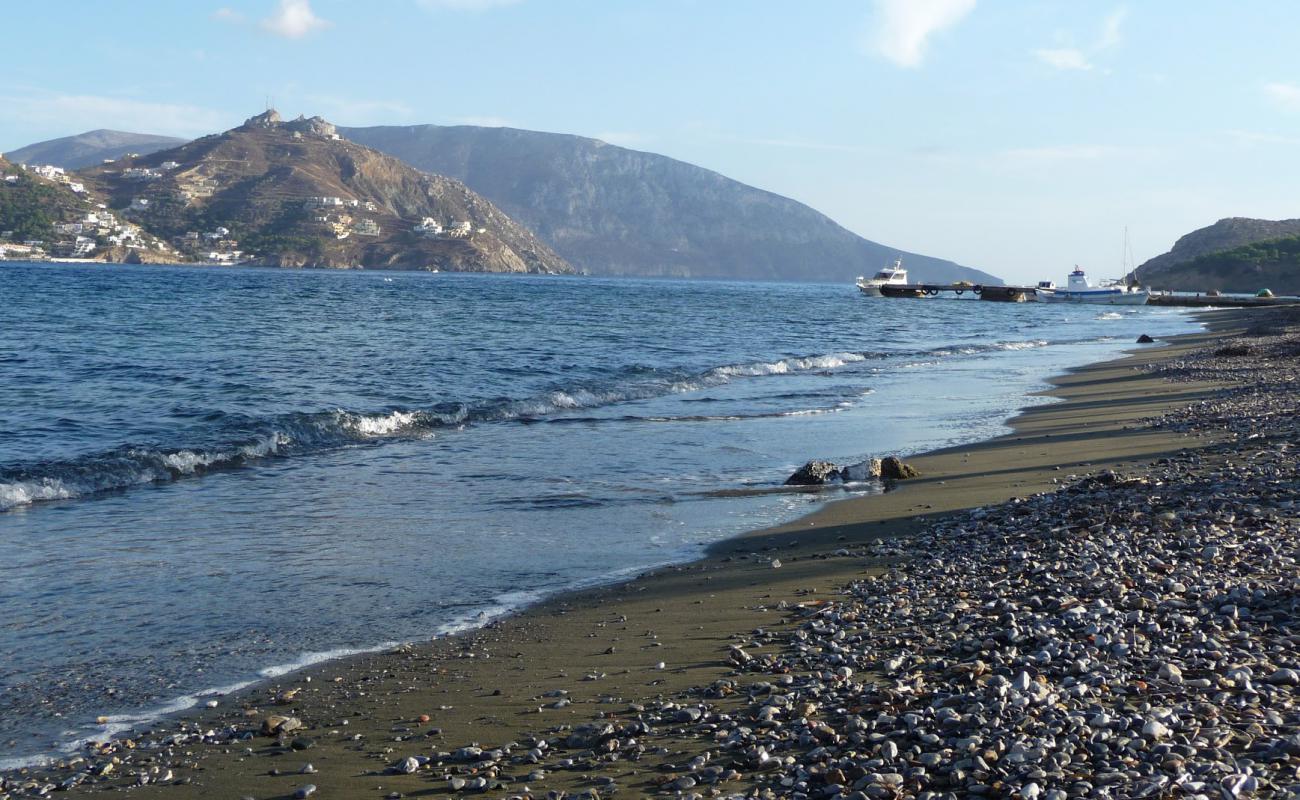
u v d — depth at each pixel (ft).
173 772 20.74
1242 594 27.45
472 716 23.39
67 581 36.11
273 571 37.78
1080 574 31.50
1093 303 468.75
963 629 27.20
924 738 19.04
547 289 507.71
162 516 47.52
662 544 42.55
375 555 40.32
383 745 21.89
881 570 36.19
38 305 223.92
